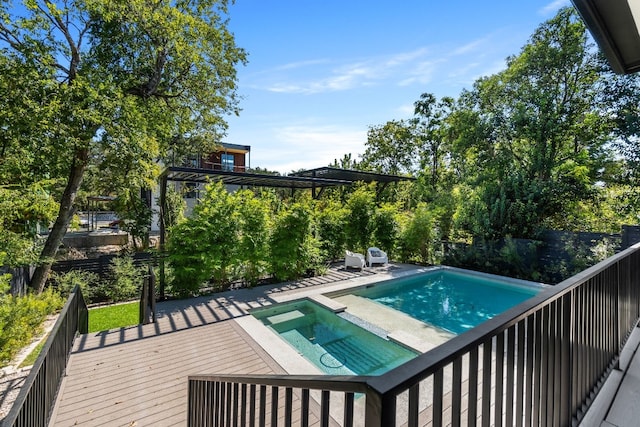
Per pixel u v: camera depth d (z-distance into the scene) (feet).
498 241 31.37
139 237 41.73
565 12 34.22
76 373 12.04
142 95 34.86
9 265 19.40
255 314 19.81
